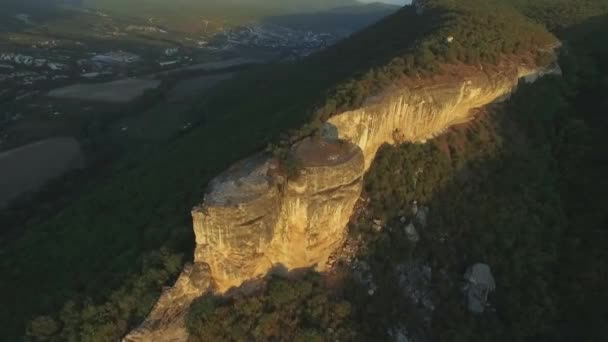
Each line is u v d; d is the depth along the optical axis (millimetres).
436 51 68438
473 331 53844
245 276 48719
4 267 63938
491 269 57750
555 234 62469
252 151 54750
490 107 71000
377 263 53781
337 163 48969
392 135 62031
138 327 45469
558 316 56281
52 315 50312
